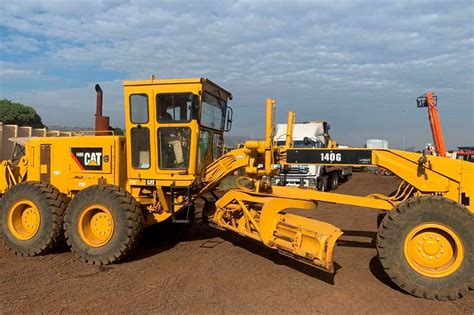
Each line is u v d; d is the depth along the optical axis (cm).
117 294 548
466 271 534
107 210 700
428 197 561
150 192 786
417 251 563
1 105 4412
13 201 757
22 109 4494
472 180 599
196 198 802
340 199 650
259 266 679
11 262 705
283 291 566
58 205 753
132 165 776
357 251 782
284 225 633
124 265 686
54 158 824
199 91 738
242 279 614
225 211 743
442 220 546
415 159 620
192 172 745
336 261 713
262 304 520
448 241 554
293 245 607
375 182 2639
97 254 691
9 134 2069
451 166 609
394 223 559
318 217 1188
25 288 567
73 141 812
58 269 662
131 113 769
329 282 607
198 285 586
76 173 808
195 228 974
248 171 724
